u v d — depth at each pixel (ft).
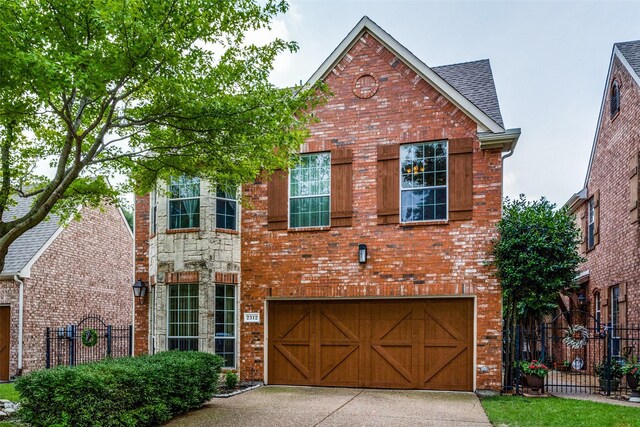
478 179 35.47
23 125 29.27
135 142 30.86
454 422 25.80
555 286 33.14
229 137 27.55
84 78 21.85
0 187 31.27
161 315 38.81
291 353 38.58
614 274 46.83
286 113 27.61
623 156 44.57
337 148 38.37
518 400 31.40
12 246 52.80
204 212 38.88
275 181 39.60
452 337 35.68
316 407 29.73
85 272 57.72
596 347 49.44
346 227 37.70
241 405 30.42
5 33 20.24
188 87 26.02
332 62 38.93
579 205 60.23
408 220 36.76
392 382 36.42
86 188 32.60
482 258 34.88
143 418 24.56
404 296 36.19
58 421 22.04
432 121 36.70
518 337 34.94
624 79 44.62
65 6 21.89
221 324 38.99
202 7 24.27
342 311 37.96
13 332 48.65
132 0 21.34
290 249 38.73
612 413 27.07
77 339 53.88
